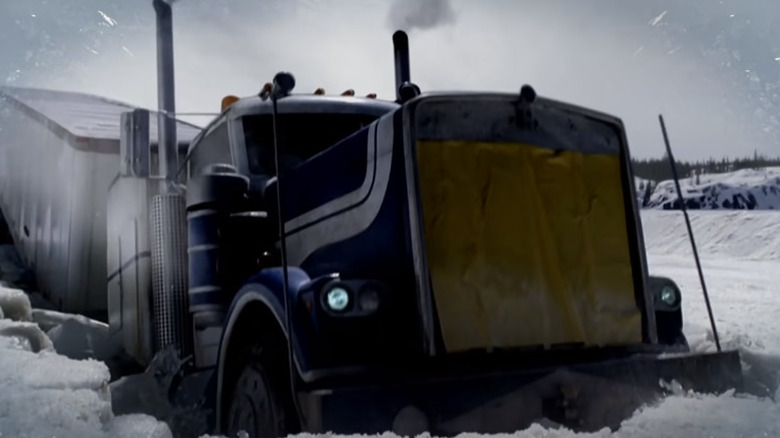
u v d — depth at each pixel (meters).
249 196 4.39
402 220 3.30
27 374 3.46
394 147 3.38
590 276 3.57
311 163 3.92
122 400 4.34
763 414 3.13
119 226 5.30
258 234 4.23
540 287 3.41
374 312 3.16
